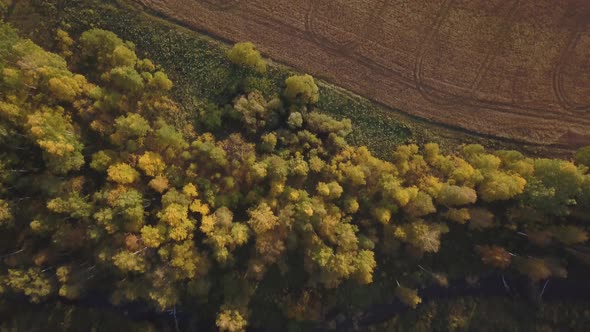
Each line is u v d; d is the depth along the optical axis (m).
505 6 68.12
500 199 63.03
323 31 68.56
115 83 62.22
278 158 61.19
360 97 68.25
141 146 61.22
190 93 66.06
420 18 68.44
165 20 67.50
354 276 61.66
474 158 64.00
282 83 67.06
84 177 60.62
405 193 59.84
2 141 58.06
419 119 68.31
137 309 65.75
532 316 65.94
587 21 67.94
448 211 63.03
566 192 59.94
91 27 66.19
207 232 58.19
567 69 68.00
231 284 62.91
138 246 57.78
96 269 61.69
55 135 57.78
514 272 66.62
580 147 67.25
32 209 59.81
